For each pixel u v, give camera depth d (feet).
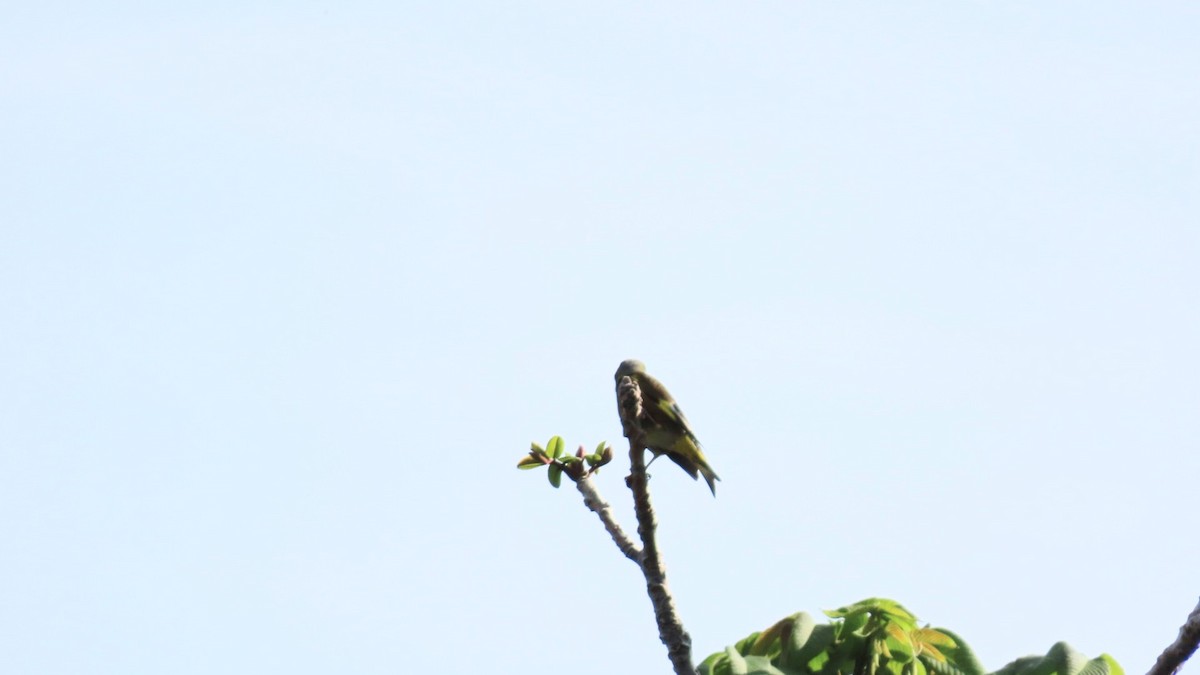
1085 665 42.91
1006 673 44.01
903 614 44.57
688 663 37.27
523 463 42.52
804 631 44.62
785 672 43.75
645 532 38.19
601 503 41.39
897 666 44.39
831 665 44.42
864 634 44.78
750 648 45.37
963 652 44.34
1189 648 33.58
